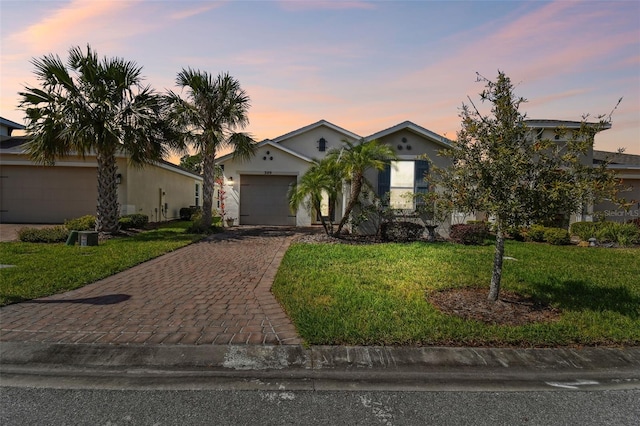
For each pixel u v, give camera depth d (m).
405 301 5.05
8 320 4.34
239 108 13.08
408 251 8.85
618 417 2.84
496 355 3.76
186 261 7.89
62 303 4.97
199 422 2.69
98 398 3.00
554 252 9.41
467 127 4.71
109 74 10.77
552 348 3.93
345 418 2.76
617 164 15.55
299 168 16.86
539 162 4.44
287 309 4.74
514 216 4.44
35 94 10.39
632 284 6.18
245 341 3.89
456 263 7.54
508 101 4.54
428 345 3.89
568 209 4.34
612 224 12.00
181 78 12.68
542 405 3.00
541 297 5.43
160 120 11.84
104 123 10.39
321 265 7.28
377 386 3.25
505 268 7.09
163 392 3.10
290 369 3.50
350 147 11.19
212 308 4.86
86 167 15.41
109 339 3.89
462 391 3.19
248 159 14.91
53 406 2.88
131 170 15.47
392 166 11.77
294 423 2.69
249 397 3.04
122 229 12.70
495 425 2.71
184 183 23.08
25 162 15.19
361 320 4.36
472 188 4.71
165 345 3.79
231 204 16.77
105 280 6.22
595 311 4.90
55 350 3.68
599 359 3.77
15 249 8.74
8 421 2.68
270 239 11.37
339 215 17.12
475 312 4.80
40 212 15.48
